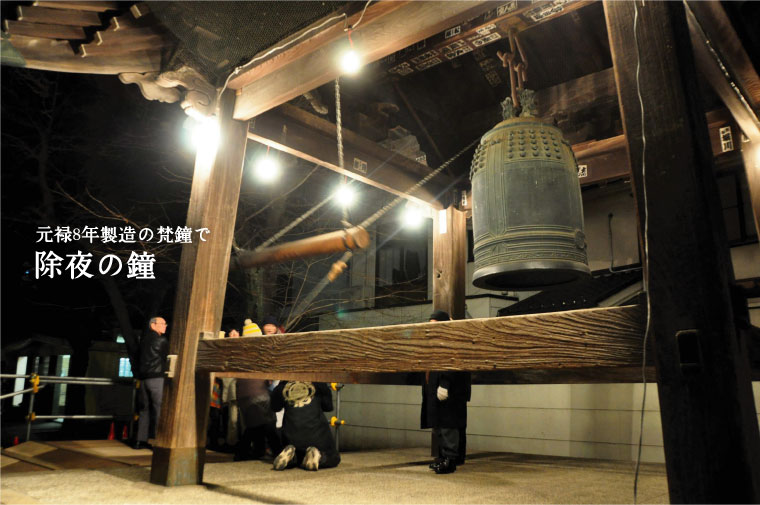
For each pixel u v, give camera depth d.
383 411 12.53
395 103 6.79
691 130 2.33
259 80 5.14
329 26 4.47
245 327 7.02
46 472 5.18
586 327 2.68
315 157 5.96
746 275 8.75
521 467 6.38
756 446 2.12
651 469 6.33
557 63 6.50
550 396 9.77
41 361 25.17
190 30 4.63
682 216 2.28
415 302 13.01
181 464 4.47
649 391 8.62
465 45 4.85
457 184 7.46
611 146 6.11
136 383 8.61
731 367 2.10
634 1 2.62
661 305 2.27
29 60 4.58
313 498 3.97
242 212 12.55
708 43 3.37
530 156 3.57
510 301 11.68
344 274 15.69
